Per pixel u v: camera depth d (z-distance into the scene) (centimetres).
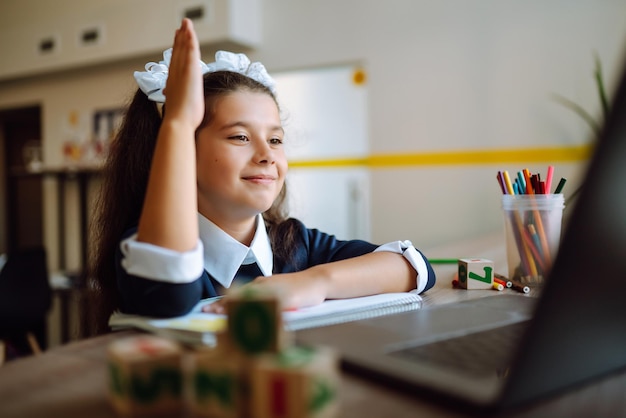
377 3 291
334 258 99
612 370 40
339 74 303
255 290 34
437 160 280
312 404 30
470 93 271
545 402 35
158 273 57
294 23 312
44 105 404
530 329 33
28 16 402
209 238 85
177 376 34
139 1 334
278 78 319
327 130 306
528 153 261
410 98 285
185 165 62
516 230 85
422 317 56
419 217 286
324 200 308
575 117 250
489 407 33
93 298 88
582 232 33
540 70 256
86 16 355
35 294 236
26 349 241
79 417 33
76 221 391
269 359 32
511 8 260
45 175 391
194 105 66
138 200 86
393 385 37
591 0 245
